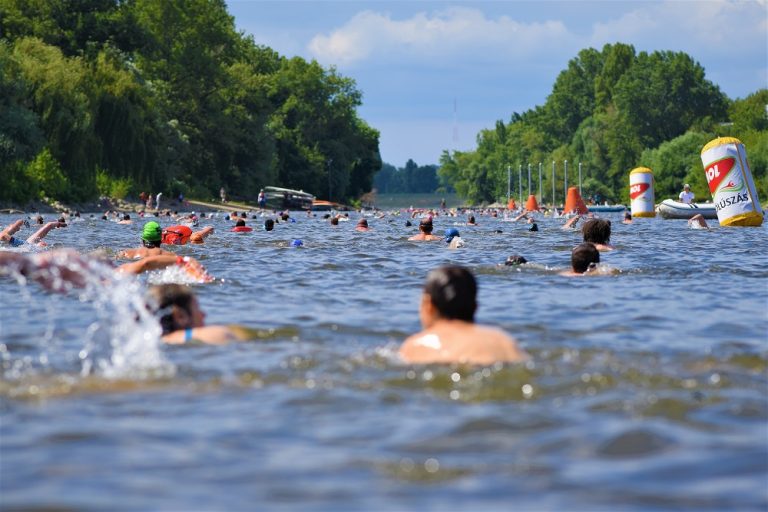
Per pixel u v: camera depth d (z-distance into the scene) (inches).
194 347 687.1
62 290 717.3
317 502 360.2
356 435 458.3
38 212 5418.3
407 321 860.6
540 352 669.3
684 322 853.2
